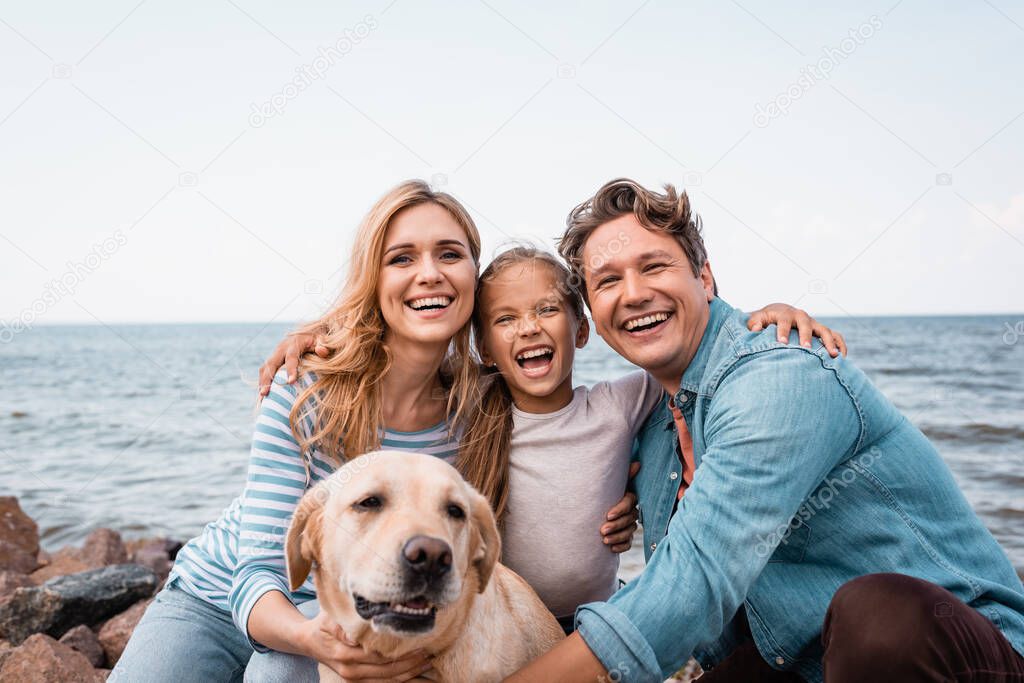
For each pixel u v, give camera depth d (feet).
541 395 9.89
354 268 9.95
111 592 15.85
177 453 41.42
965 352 89.30
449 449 10.33
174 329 285.43
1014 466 29.73
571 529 9.74
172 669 8.90
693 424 8.73
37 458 41.06
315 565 8.15
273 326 186.19
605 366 73.51
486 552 8.15
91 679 12.21
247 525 8.76
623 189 9.31
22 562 21.38
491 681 7.91
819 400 7.61
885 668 6.23
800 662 7.95
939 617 6.21
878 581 6.51
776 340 8.28
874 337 121.80
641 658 6.98
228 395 68.69
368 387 9.62
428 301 9.62
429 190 10.03
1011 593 7.32
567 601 10.06
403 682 7.73
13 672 12.03
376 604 7.15
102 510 29.60
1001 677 6.31
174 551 23.66
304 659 8.34
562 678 7.14
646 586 7.30
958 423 40.55
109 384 86.33
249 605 7.95
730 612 7.39
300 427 9.32
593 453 9.84
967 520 7.91
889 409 8.19
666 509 9.69
